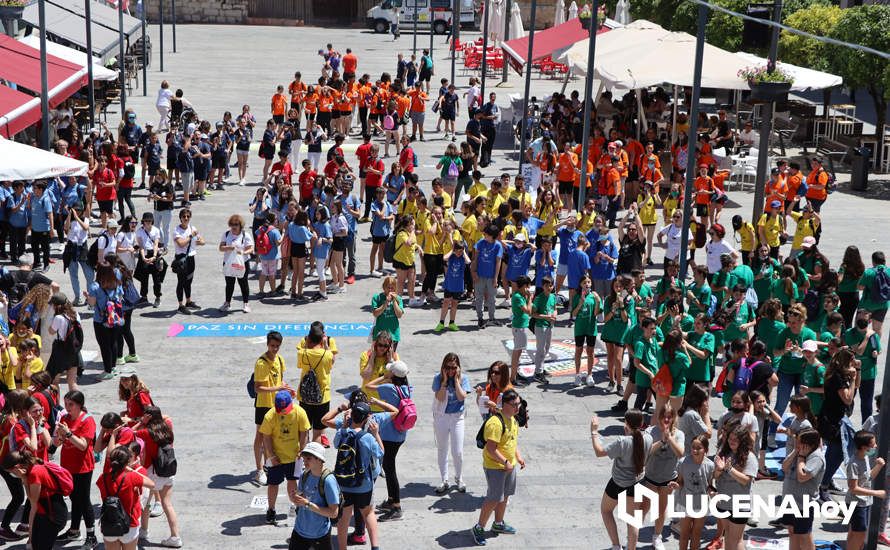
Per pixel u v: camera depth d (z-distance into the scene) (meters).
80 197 25.56
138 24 41.94
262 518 13.01
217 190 31.14
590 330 17.27
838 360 13.64
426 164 34.22
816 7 40.19
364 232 27.12
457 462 13.75
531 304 17.66
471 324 20.77
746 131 36.00
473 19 69.25
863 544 12.12
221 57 55.84
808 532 11.97
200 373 17.80
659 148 32.34
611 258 20.42
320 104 37.50
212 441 15.14
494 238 20.12
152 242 21.14
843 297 18.98
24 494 12.44
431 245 21.62
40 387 13.21
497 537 12.67
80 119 36.88
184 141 28.86
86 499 12.17
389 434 12.89
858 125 39.75
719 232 20.25
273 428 12.55
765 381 14.20
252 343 19.33
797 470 11.77
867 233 28.42
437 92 47.59
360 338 19.67
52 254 24.44
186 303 21.16
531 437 15.59
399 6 68.62
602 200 28.06
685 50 30.80
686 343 15.09
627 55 30.95
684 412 12.70
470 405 16.72
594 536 12.82
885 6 34.50
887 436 11.37
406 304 21.95
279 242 21.80
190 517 12.98
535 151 30.83
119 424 12.09
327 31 69.81
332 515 10.87
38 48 31.73
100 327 17.22
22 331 14.95
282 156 30.05
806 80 32.88
